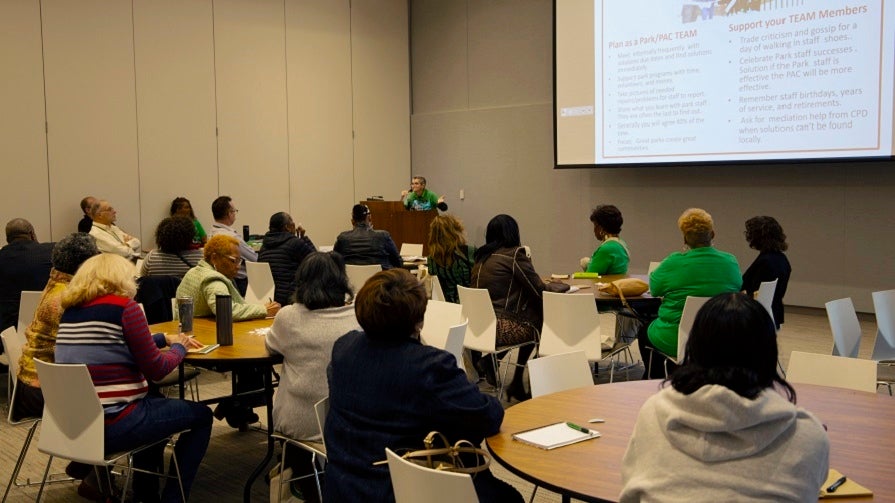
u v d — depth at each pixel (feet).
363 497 7.25
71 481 12.93
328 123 34.55
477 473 7.46
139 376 10.28
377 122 36.50
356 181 35.73
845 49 24.17
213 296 13.38
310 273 10.10
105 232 24.07
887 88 23.50
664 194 29.89
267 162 32.42
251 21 31.68
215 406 16.69
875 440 7.34
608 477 6.59
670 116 28.22
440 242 18.71
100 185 27.86
